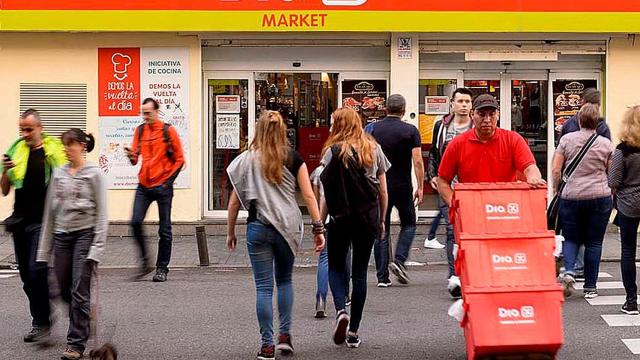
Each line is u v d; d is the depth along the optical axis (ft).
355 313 44.09
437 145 59.93
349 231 43.06
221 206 87.66
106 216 42.16
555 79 88.33
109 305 55.06
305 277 65.77
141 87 85.10
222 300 56.59
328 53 86.89
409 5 82.89
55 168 43.24
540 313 36.60
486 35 86.17
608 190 53.57
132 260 72.90
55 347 44.75
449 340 45.65
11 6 82.38
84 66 85.15
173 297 57.67
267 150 40.55
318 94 87.40
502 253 37.09
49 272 44.01
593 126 53.47
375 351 43.55
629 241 50.34
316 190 49.47
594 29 83.30
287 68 86.84
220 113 87.25
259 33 85.30
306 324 49.65
